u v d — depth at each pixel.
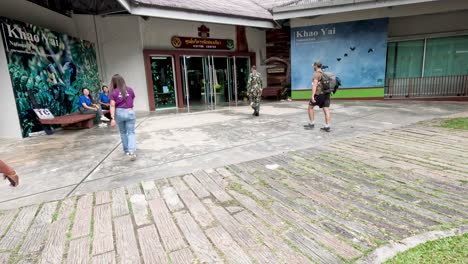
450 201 3.07
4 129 7.05
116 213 3.09
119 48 11.70
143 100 11.95
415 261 2.10
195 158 4.91
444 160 4.34
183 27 12.47
